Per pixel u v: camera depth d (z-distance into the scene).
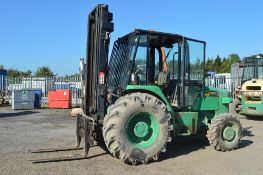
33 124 13.38
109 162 7.62
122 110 7.34
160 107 7.67
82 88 8.97
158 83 8.66
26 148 8.84
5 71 24.81
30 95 19.89
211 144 8.95
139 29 8.00
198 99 9.20
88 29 8.44
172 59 8.78
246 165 7.64
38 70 46.88
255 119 16.16
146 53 8.15
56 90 21.12
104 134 7.35
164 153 8.59
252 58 17.64
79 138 8.76
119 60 8.39
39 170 6.95
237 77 20.91
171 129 7.84
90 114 8.34
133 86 7.92
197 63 8.95
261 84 15.41
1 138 10.23
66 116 16.16
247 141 10.34
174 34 8.48
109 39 8.05
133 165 7.43
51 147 8.93
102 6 7.96
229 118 9.00
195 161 7.91
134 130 7.54
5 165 7.25
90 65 8.43
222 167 7.46
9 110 19.11
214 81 21.66
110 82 8.68
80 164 7.43
